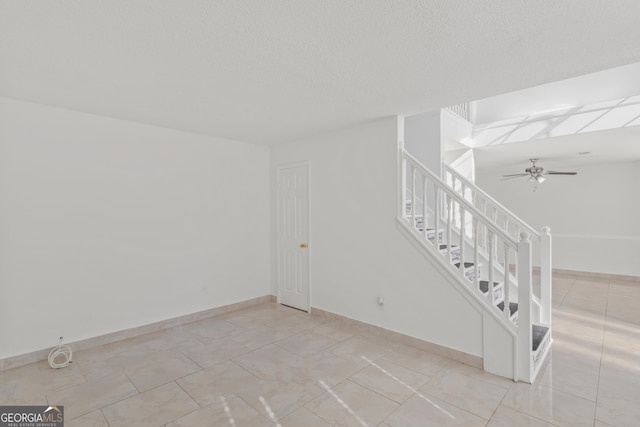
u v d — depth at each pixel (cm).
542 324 357
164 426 201
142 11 158
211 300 418
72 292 314
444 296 298
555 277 663
